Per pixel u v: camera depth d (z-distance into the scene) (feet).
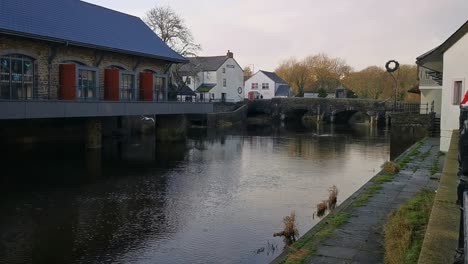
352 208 35.45
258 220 40.50
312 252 25.63
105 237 35.65
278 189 53.78
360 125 180.75
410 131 89.35
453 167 30.68
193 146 97.09
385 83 251.80
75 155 77.00
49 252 32.24
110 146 90.99
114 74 85.71
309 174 64.13
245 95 265.54
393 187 43.78
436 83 105.60
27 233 36.32
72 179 57.82
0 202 45.85
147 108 86.17
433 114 89.56
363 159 80.23
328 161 77.25
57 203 45.83
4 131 75.56
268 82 259.19
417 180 47.47
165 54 102.68
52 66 74.64
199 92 208.74
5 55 65.98
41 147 82.58
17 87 68.44
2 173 60.34
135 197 48.96
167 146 95.35
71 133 89.76
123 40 93.81
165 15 148.66
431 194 35.94
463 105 19.61
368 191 41.93
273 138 118.73
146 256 31.73
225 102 191.31
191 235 36.27
